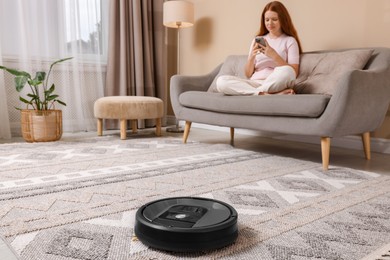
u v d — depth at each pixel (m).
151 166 1.80
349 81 1.66
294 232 0.98
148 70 3.59
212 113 2.39
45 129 2.59
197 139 2.87
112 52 3.35
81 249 0.85
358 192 1.38
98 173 1.64
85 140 2.72
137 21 3.44
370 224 1.05
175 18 3.24
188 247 0.83
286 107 1.87
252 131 3.16
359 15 2.40
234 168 1.79
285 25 2.38
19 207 1.15
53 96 2.69
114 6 3.32
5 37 2.84
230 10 3.27
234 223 0.89
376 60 2.00
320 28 2.63
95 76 3.36
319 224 1.04
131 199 1.25
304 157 2.16
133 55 3.50
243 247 0.88
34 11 2.92
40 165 1.80
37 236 0.92
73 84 3.20
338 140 2.57
